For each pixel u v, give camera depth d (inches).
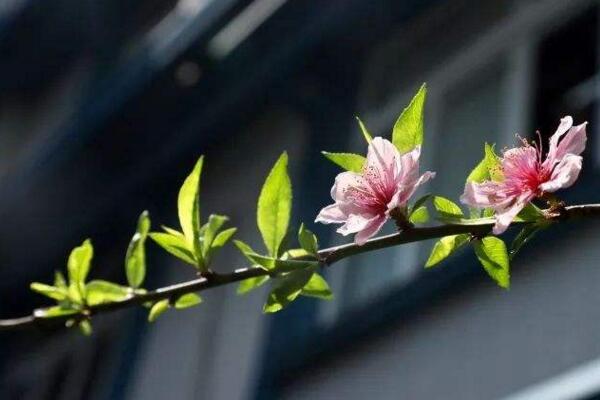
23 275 527.5
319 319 319.6
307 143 374.3
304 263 95.9
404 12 342.0
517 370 240.4
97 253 489.7
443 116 322.3
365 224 87.7
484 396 246.2
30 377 520.7
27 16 536.4
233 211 409.1
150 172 429.4
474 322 259.4
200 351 383.9
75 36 552.7
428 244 291.4
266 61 359.9
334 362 298.2
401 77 349.1
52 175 450.0
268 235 99.0
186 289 104.8
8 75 590.9
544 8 301.6
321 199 349.7
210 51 365.7
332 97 368.8
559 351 232.1
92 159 438.0
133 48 529.3
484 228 87.8
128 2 530.0
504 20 315.0
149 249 448.5
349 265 319.0
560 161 83.8
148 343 426.0
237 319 371.6
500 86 306.3
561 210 86.0
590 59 279.6
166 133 414.3
